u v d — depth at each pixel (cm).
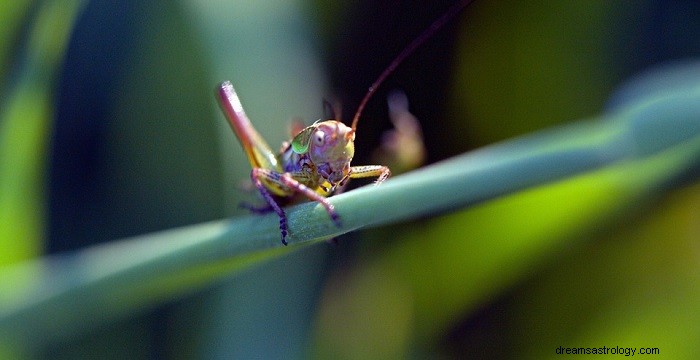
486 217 11
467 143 13
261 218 9
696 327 11
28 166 11
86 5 12
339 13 13
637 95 9
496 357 12
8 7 11
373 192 8
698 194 12
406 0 13
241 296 11
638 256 12
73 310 9
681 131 9
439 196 8
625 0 13
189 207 12
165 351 11
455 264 12
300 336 11
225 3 12
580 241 12
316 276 12
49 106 11
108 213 12
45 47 11
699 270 12
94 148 12
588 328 12
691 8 14
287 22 12
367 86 13
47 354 11
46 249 12
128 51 12
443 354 12
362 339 12
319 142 10
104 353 11
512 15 13
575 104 13
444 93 13
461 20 13
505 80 13
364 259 12
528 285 12
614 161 9
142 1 12
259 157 10
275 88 12
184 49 12
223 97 10
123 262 9
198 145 12
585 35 13
